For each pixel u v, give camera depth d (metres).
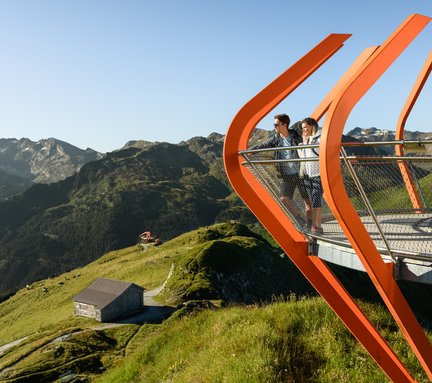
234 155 7.01
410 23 5.16
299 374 8.62
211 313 12.86
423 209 7.86
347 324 6.79
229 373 8.46
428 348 5.50
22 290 136.88
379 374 8.44
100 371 50.53
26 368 51.41
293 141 7.65
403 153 9.53
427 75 9.00
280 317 10.62
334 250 6.38
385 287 5.17
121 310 77.19
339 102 4.79
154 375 10.76
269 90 6.97
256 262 96.62
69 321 77.19
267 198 7.37
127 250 156.88
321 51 7.07
